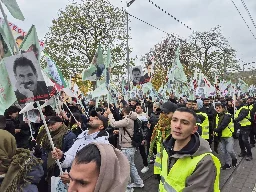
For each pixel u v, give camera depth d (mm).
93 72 7484
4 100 4109
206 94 13344
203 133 7320
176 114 2424
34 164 2797
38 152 4527
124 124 6023
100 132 3986
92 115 4008
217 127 7910
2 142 2756
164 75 24406
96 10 19484
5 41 3982
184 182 2307
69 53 19594
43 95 3383
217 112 8469
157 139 5594
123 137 6145
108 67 7516
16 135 5211
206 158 2281
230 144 7852
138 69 10367
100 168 1287
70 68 19234
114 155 1364
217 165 2354
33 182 2762
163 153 2664
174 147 2479
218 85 17297
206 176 2232
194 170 2275
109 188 1317
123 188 1358
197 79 13867
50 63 6004
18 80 3332
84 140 3902
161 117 5207
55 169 4207
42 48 4516
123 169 1434
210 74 32375
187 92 14766
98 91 7371
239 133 9297
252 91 27516
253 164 8438
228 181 6922
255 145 11859
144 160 7559
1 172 2770
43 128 5070
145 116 8844
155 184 6605
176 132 2393
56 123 4648
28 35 4062
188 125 2371
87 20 19344
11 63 3324
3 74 4043
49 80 5832
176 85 14516
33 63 3350
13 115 5535
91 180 1291
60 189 3789
